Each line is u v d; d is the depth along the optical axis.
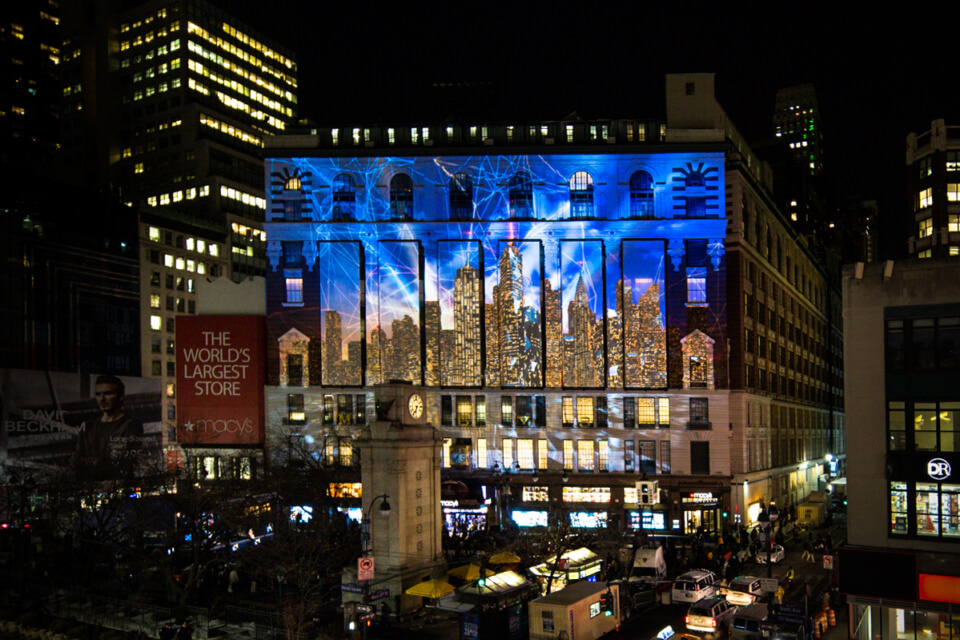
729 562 59.97
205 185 159.88
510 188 85.19
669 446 80.00
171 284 137.25
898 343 40.25
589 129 85.12
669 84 85.12
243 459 84.62
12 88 176.12
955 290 39.31
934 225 120.00
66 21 176.25
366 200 86.94
